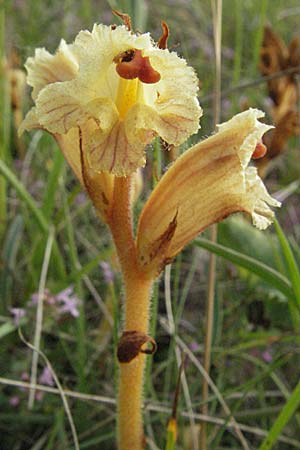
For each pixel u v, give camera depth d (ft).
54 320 0.64
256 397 0.64
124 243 0.42
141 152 0.37
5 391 0.62
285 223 0.82
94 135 0.37
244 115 0.41
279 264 0.62
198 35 1.02
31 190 0.79
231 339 0.67
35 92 0.44
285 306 0.65
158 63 0.38
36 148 0.82
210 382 0.55
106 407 0.61
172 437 0.45
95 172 0.40
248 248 0.66
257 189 0.42
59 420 0.56
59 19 1.03
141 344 0.41
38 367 0.63
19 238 0.73
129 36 0.37
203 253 0.74
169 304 0.59
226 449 0.59
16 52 0.86
